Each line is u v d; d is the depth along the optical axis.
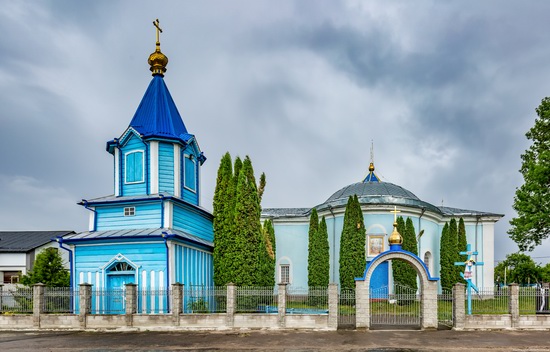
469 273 21.36
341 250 29.55
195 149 26.42
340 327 20.20
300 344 16.52
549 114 29.30
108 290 21.12
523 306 20.59
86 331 19.58
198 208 25.33
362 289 20.03
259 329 19.48
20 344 16.83
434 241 34.69
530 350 15.73
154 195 23.06
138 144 24.12
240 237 22.72
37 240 39.28
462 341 17.16
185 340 17.30
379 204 31.56
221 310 20.98
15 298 21.19
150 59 26.20
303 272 36.16
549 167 27.77
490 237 35.94
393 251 20.28
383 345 16.38
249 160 23.67
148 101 25.42
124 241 21.78
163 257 21.36
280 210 40.94
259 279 22.83
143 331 19.38
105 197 24.12
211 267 25.73
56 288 20.94
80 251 22.52
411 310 25.34
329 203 34.22
